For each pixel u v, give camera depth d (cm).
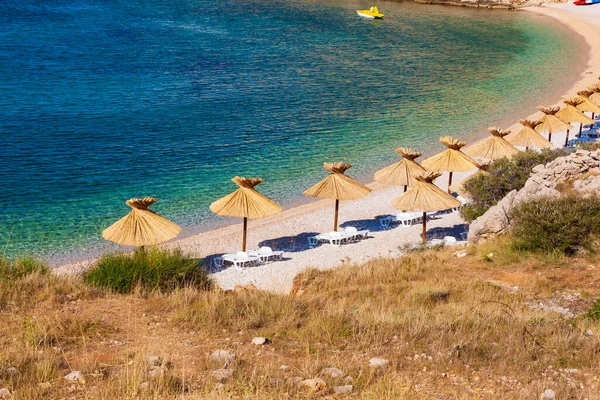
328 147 4803
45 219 3316
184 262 2139
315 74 7562
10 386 1058
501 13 14050
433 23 12262
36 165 4141
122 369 1161
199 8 13088
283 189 3941
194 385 1101
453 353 1299
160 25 10744
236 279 2684
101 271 1947
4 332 1351
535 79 7588
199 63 7888
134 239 2622
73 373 1108
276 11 13088
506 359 1284
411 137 5116
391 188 4053
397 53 9131
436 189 3075
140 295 1781
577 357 1317
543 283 2014
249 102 6128
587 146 3422
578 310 1788
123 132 4988
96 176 4012
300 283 2289
